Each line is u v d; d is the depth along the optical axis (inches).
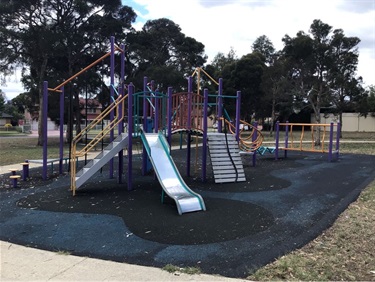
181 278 140.0
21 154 687.7
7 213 247.9
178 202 247.4
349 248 173.8
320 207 260.5
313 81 887.1
